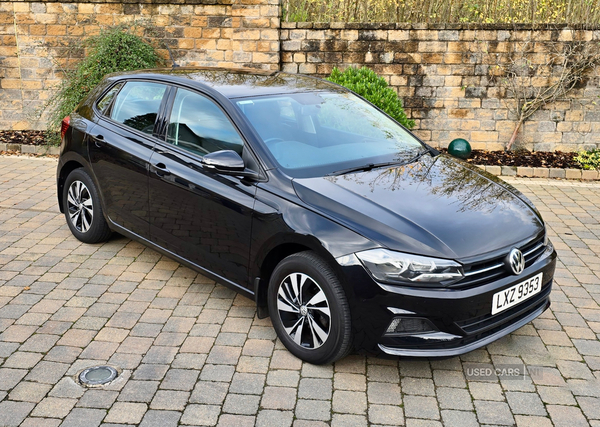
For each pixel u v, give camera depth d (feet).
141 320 14.51
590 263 18.51
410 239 11.61
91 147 17.56
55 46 31.78
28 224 20.63
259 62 31.09
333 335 12.01
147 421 10.91
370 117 16.80
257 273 13.38
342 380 12.34
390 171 14.28
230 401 11.55
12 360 12.69
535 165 29.40
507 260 11.96
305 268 12.26
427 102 31.45
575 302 15.97
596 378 12.57
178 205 14.96
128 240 19.52
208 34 31.30
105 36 30.27
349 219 12.03
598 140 31.24
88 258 17.97
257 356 13.12
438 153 16.49
